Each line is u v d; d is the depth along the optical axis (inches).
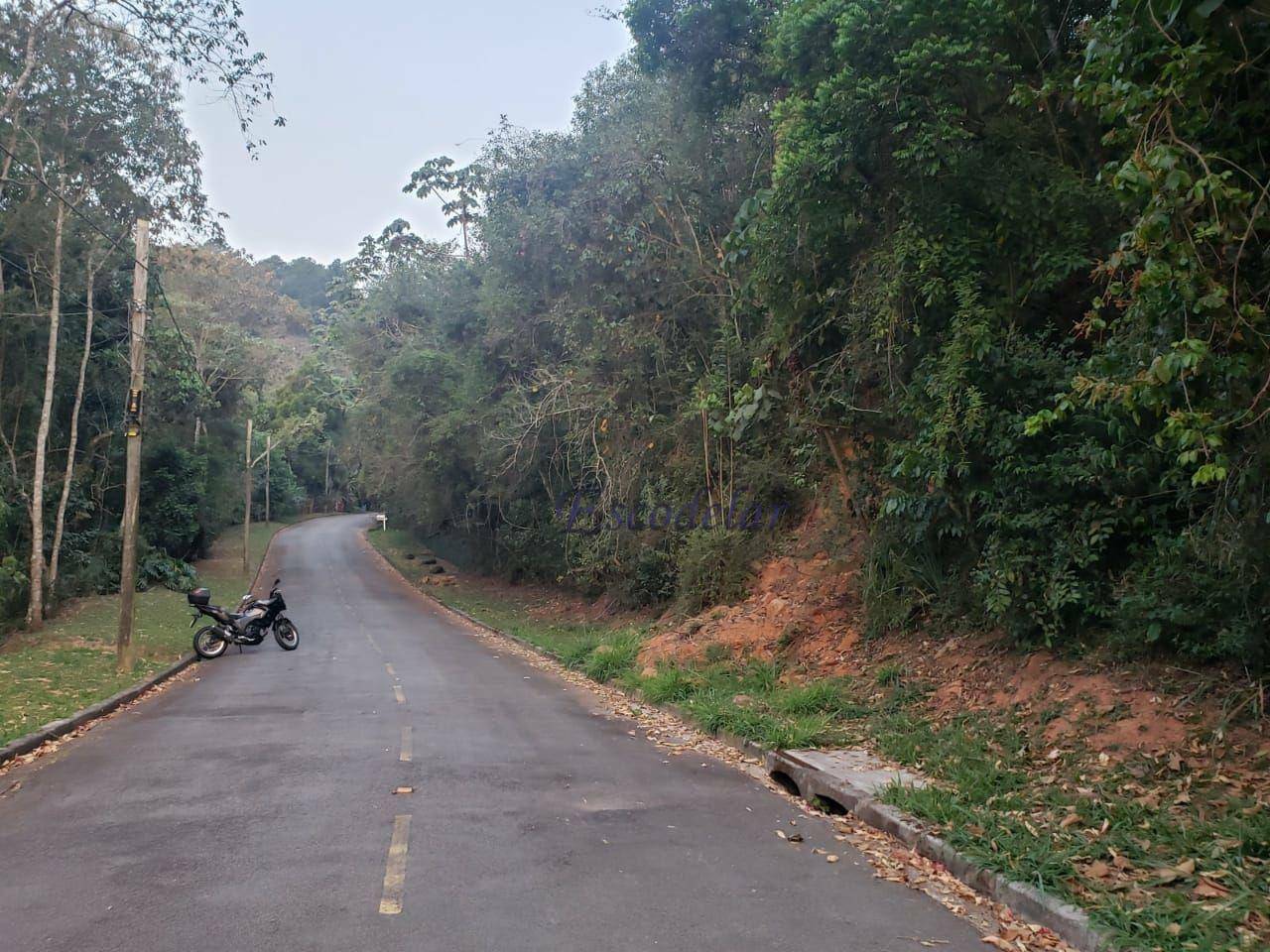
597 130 887.7
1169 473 321.4
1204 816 245.0
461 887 210.5
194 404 1526.8
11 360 971.9
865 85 391.5
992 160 394.9
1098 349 339.9
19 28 816.3
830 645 520.1
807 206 426.6
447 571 1844.2
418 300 1411.2
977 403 373.1
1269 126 247.8
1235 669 304.3
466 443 1198.3
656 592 862.5
